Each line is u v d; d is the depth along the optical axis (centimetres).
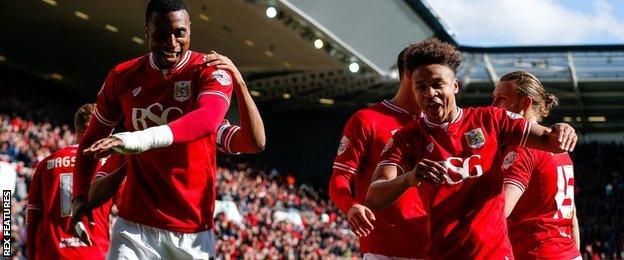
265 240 2741
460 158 469
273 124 5456
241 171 4128
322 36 3484
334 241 3284
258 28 3481
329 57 3934
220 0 3105
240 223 2945
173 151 505
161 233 507
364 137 575
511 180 573
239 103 505
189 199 507
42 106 4125
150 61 510
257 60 4181
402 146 476
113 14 3444
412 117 579
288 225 3225
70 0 3281
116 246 512
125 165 529
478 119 475
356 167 574
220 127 522
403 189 445
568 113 5484
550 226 616
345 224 3881
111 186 527
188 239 508
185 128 457
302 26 3391
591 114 5475
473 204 473
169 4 487
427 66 462
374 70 4069
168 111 502
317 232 3366
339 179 568
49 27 3800
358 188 586
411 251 562
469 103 5238
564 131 449
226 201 3025
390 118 578
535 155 600
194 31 3716
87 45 4131
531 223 615
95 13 3462
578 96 5075
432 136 473
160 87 504
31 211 721
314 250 2919
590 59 4750
